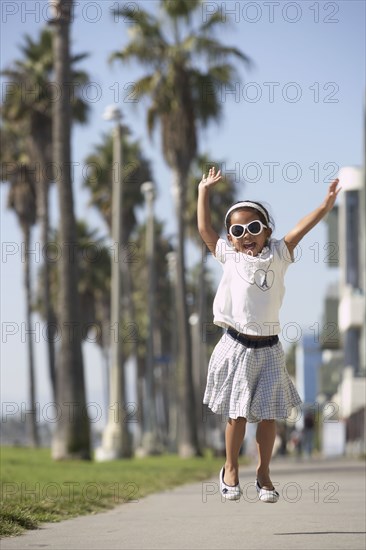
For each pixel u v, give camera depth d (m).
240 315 15.73
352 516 19.61
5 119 107.25
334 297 145.38
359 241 128.38
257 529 17.16
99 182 134.62
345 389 127.69
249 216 15.75
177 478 38.38
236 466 16.08
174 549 14.43
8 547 14.72
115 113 73.69
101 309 161.12
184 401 84.69
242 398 15.77
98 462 56.44
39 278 159.00
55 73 57.97
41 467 44.38
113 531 17.09
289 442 109.19
